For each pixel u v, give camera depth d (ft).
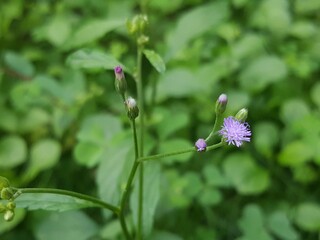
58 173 0.90
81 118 0.91
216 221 0.83
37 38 1.00
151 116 0.80
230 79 0.93
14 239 0.78
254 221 0.75
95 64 0.61
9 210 0.52
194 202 0.83
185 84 0.86
